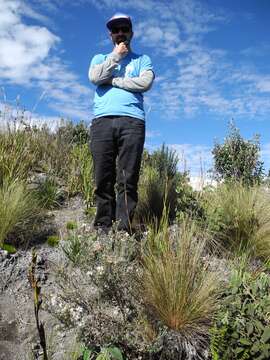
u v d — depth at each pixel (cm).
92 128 405
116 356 244
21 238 396
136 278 296
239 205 444
